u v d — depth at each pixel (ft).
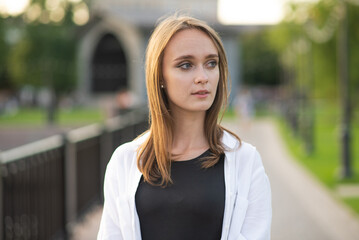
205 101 5.98
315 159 41.83
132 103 84.84
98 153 24.32
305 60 82.58
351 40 74.49
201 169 6.02
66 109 141.79
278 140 58.49
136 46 145.38
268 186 6.18
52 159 16.71
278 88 223.71
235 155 6.11
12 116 115.24
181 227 5.85
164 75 6.12
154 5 148.77
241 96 76.69
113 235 6.15
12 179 13.03
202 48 5.98
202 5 147.74
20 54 125.49
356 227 20.17
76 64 147.95
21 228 13.61
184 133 6.25
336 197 25.99
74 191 19.54
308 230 19.81
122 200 6.05
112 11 146.10
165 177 5.93
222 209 5.89
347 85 32.17
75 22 132.57
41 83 128.88
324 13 73.05
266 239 5.90
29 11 115.03
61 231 17.70
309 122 45.78
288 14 79.66
